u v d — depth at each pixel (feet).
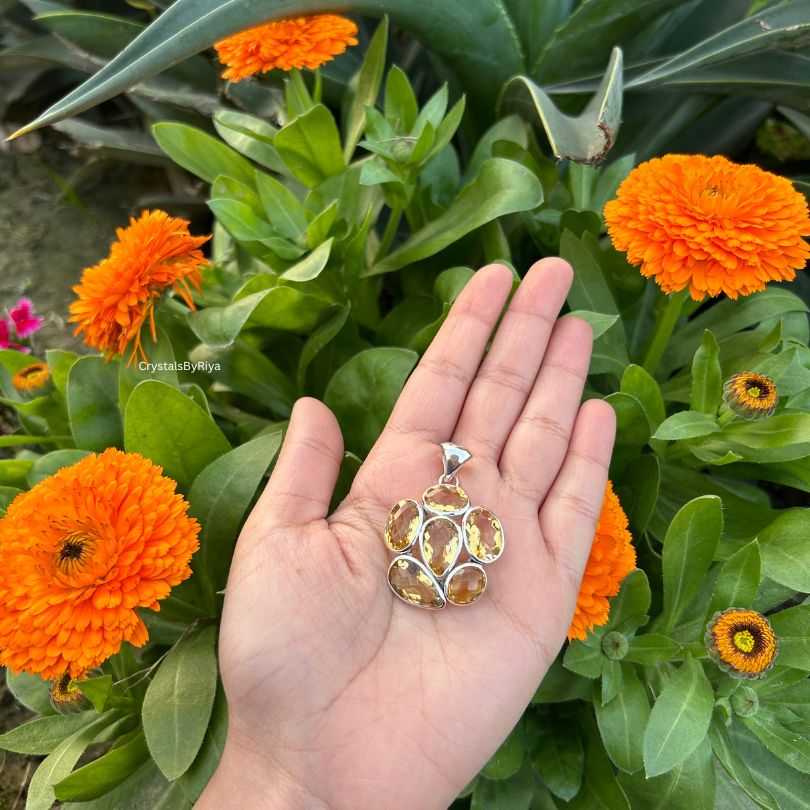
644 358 1.20
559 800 0.97
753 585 0.83
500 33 1.26
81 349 1.58
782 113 1.38
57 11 1.43
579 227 1.15
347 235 1.11
